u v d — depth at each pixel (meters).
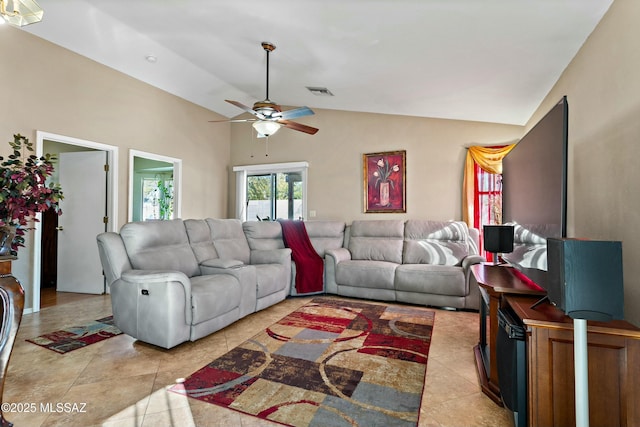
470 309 3.54
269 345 2.57
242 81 4.74
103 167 4.37
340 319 3.25
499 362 1.68
